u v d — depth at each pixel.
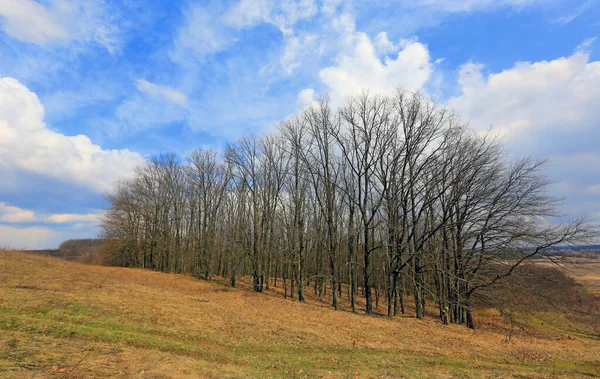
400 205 24.83
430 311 31.33
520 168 25.72
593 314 28.03
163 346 12.05
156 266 50.78
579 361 15.80
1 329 10.95
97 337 11.77
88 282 21.80
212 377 9.30
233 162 32.28
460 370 12.62
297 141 29.75
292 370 11.08
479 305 27.44
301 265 30.05
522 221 21.69
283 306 23.97
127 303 17.38
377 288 30.39
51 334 11.28
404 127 24.34
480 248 22.89
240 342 13.99
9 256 28.80
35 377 7.25
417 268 25.64
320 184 30.83
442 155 24.38
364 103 25.27
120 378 8.07
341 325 18.75
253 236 33.88
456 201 23.38
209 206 41.59
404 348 15.30
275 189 32.06
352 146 26.98
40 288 17.64
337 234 32.66
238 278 42.41
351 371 11.49
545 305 26.83
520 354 16.11
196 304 20.34
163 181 49.69
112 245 52.62
